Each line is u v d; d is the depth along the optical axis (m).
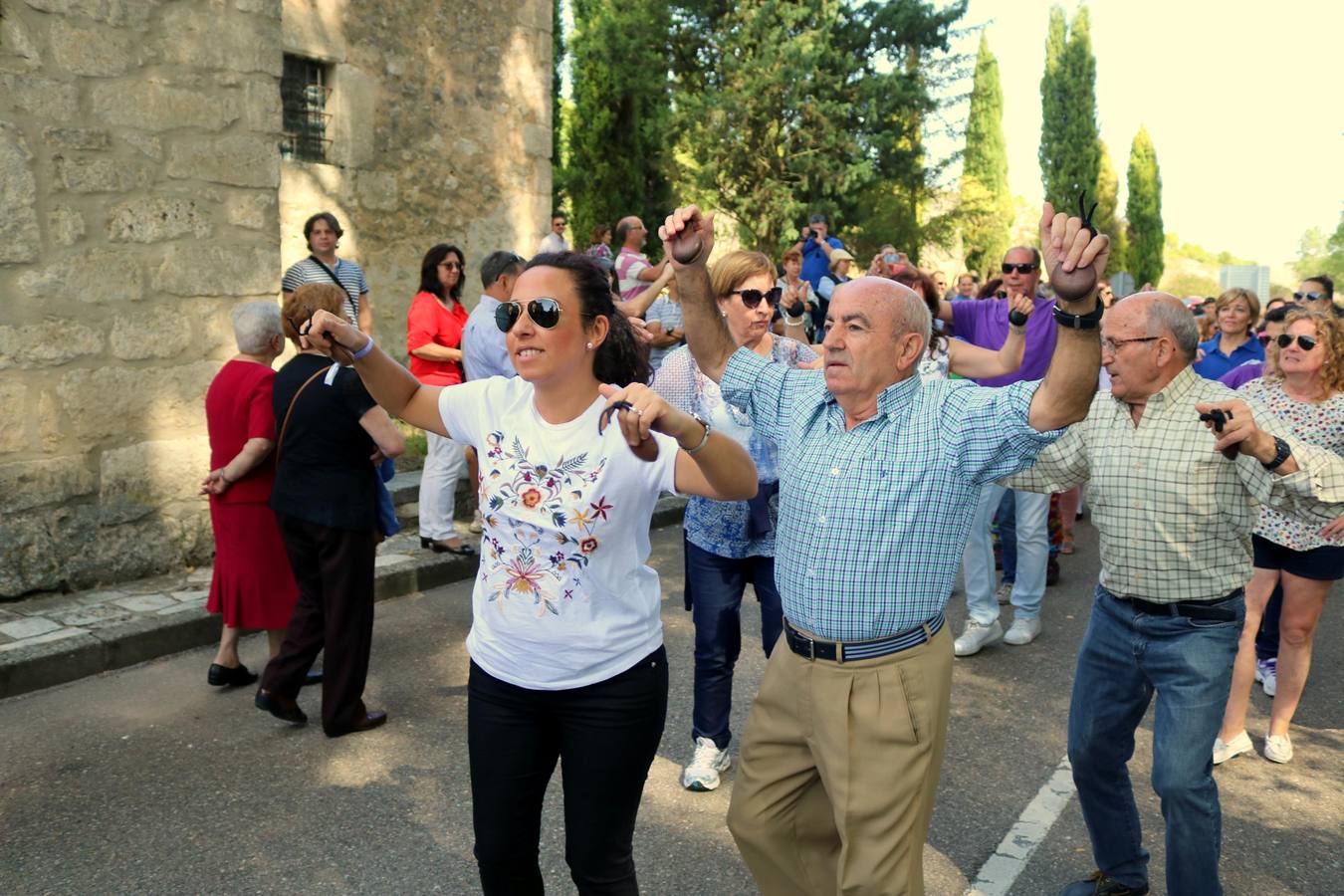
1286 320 4.44
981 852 3.62
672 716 4.77
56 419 5.69
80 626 5.27
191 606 5.62
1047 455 3.25
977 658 5.68
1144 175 46.06
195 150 6.16
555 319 2.25
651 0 22.83
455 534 7.04
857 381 2.49
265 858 3.48
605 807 2.40
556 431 2.34
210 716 4.64
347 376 4.12
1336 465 2.76
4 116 5.38
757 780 2.72
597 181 19.59
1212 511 2.95
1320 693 5.34
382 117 9.77
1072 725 3.28
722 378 2.89
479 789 2.43
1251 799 4.10
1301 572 4.28
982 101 41.84
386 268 9.94
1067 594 7.02
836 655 2.53
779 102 23.00
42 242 5.57
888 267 6.03
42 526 5.67
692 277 2.80
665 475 2.28
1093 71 41.91
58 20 5.55
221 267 6.32
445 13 10.13
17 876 3.34
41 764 4.14
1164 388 3.07
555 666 2.33
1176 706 2.99
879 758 2.48
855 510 2.49
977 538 5.66
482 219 10.69
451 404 2.50
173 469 6.20
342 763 4.20
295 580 4.85
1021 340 4.97
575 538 2.29
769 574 3.90
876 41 24.56
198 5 6.11
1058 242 2.07
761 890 2.81
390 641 5.70
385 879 3.37
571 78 20.03
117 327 5.90
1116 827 3.24
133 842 3.56
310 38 9.12
